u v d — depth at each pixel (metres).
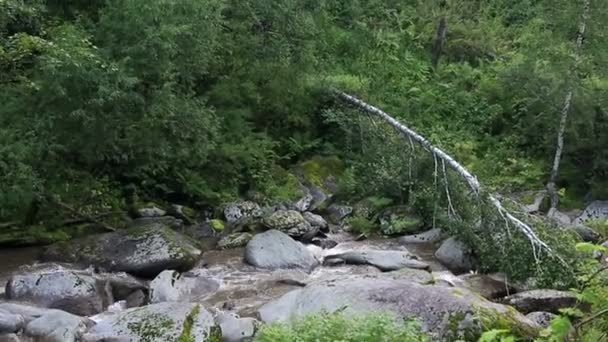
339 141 16.06
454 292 7.82
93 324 7.85
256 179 14.23
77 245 10.70
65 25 11.19
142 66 10.66
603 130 14.78
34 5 11.11
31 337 7.46
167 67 10.80
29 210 11.38
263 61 14.41
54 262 10.41
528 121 15.65
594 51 13.73
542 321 8.00
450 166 12.11
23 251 11.01
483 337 4.59
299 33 14.66
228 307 8.79
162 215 12.67
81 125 10.46
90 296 8.71
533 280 9.77
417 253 11.73
